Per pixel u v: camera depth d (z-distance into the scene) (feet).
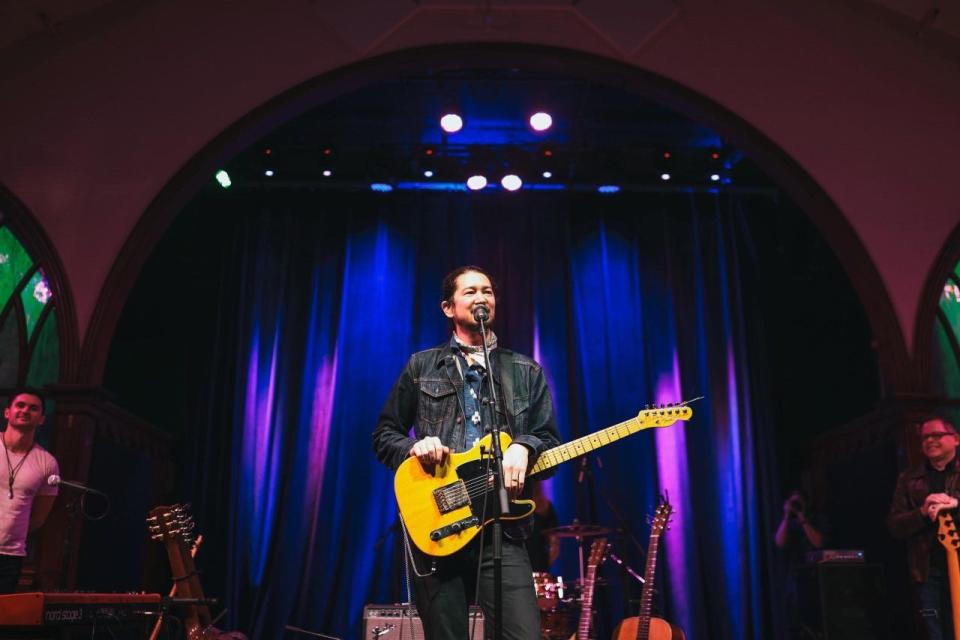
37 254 17.76
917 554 13.75
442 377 8.36
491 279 8.82
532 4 18.63
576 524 19.01
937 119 18.58
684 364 23.58
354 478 22.49
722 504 22.44
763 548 22.25
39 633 9.05
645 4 18.81
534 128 21.99
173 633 13.58
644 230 24.75
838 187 18.33
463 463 7.76
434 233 24.45
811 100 18.66
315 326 23.58
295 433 22.77
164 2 18.84
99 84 18.51
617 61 18.70
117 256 17.79
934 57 18.79
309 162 24.26
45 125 18.30
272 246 24.25
